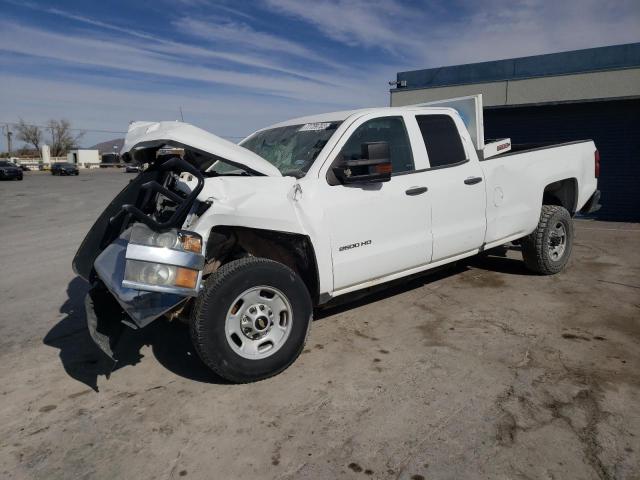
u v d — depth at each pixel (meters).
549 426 2.88
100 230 3.98
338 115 4.55
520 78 12.84
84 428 3.08
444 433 2.85
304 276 4.09
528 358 3.75
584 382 3.36
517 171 5.34
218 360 3.36
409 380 3.49
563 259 5.95
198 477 2.59
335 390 3.40
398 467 2.59
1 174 41.06
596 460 2.58
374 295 5.36
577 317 4.54
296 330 3.64
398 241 4.34
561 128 12.64
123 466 2.70
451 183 4.70
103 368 3.91
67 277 6.96
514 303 4.97
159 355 4.10
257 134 5.13
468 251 4.99
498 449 2.69
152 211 3.86
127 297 3.13
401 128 4.56
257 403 3.28
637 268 6.22
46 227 12.59
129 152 3.74
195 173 3.38
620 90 11.52
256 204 3.53
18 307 5.61
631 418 2.93
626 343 3.95
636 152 11.70
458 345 4.03
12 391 3.59
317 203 3.83
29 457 2.81
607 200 12.23
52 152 101.56
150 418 3.16
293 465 2.65
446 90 14.19
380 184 4.21
